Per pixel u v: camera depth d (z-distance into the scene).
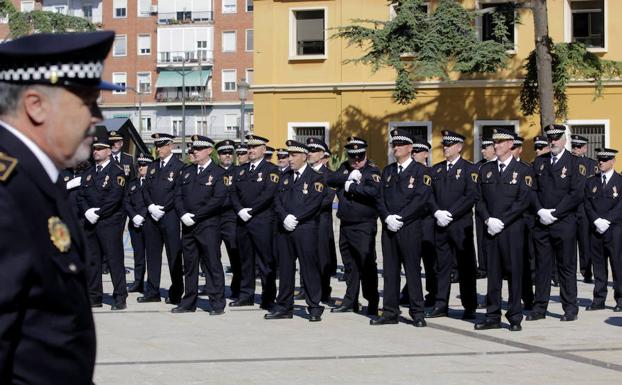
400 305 14.09
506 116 32.66
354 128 33.88
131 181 15.70
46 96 3.00
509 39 32.56
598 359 9.61
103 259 17.95
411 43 28.72
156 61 71.94
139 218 15.28
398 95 29.03
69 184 13.90
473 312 12.58
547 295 12.49
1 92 2.99
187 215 13.05
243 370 9.02
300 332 11.42
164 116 72.31
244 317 12.80
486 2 32.53
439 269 12.79
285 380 8.54
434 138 33.22
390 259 12.03
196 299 13.45
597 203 13.37
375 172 12.53
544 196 12.49
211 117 71.56
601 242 13.34
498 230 11.42
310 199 12.36
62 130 3.04
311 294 12.41
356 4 33.78
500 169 11.52
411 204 11.85
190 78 71.44
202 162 13.22
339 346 10.40
